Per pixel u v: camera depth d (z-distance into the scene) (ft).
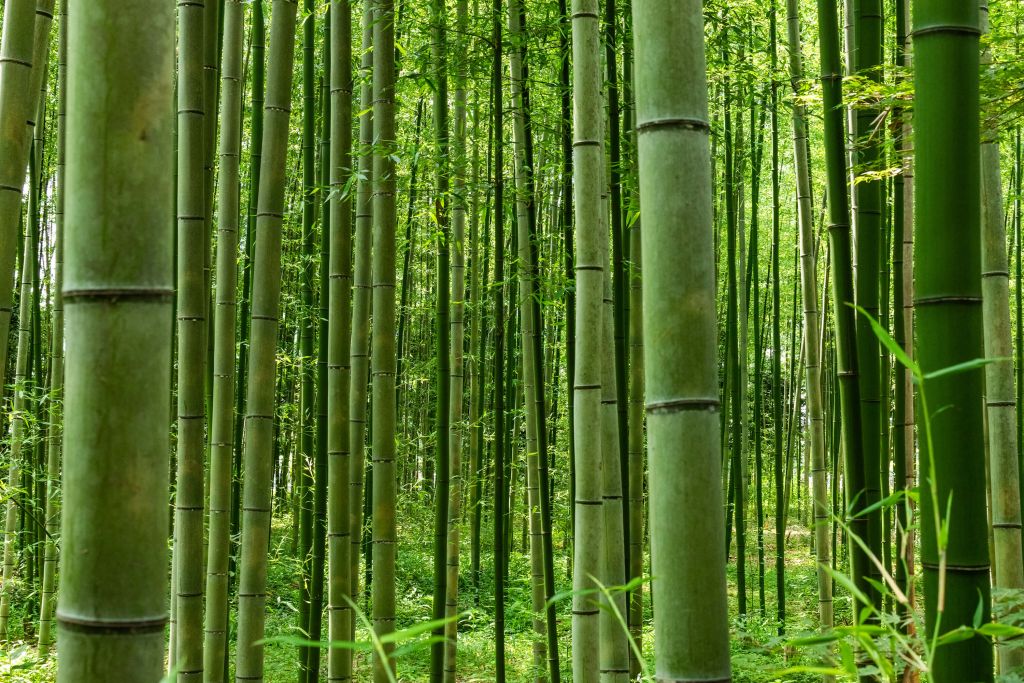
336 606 13.64
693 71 5.59
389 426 13.33
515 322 35.17
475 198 20.77
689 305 5.48
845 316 10.34
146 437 4.66
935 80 6.25
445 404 16.29
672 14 5.57
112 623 4.55
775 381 29.66
